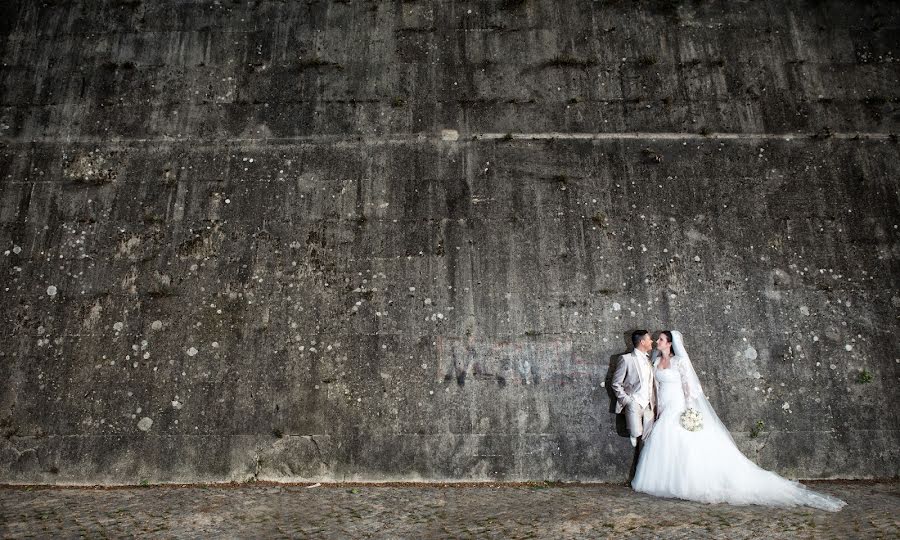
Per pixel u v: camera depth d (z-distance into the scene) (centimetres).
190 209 635
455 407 574
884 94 679
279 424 570
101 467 556
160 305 602
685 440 499
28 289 605
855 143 661
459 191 643
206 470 558
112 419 569
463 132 665
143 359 585
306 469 559
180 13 714
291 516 457
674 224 630
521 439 566
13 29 706
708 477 486
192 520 447
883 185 646
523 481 555
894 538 388
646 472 514
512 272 614
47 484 551
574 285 610
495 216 634
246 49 699
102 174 647
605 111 673
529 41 704
